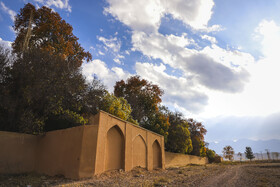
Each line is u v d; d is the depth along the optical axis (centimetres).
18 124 1215
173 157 2855
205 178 1245
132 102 2694
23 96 1149
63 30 2286
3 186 809
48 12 2206
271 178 1284
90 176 1023
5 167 1054
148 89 2980
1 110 1173
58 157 1119
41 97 1199
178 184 973
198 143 4197
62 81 1321
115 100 1825
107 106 1711
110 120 1310
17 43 1991
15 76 1198
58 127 1444
